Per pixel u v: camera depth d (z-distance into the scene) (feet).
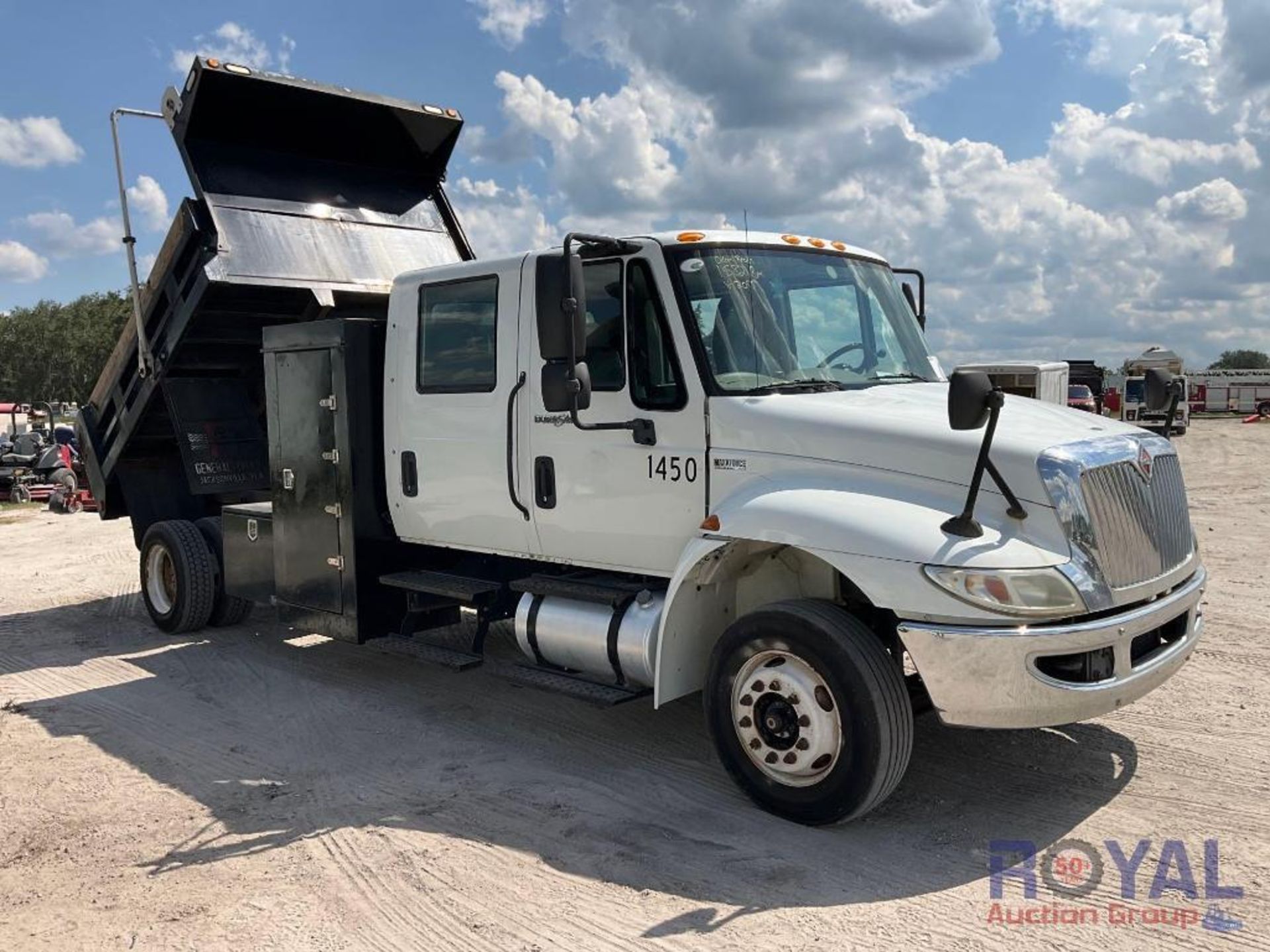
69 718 21.26
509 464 18.81
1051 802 15.61
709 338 16.43
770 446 15.66
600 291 17.39
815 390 16.84
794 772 14.80
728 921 12.35
